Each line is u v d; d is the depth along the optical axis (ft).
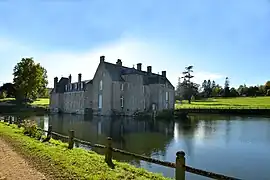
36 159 30.73
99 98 168.96
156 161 25.12
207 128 98.58
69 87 202.08
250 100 281.95
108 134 79.20
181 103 264.93
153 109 168.55
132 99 163.32
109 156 30.89
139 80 163.43
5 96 276.41
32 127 53.93
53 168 26.78
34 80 210.38
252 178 38.99
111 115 157.58
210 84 408.87
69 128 93.81
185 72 279.28
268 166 45.19
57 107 205.26
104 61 168.86
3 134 52.70
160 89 172.14
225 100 296.92
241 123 120.26
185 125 109.09
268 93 342.03
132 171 27.68
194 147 60.80
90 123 113.50
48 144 43.91
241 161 48.57
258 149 59.16
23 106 206.49
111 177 24.21
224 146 62.34
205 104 245.65
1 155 32.53
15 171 25.31
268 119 142.92
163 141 68.03
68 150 37.88
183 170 20.62
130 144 63.21
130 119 135.74
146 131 87.56
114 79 162.20
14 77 211.61
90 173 25.32
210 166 45.21
